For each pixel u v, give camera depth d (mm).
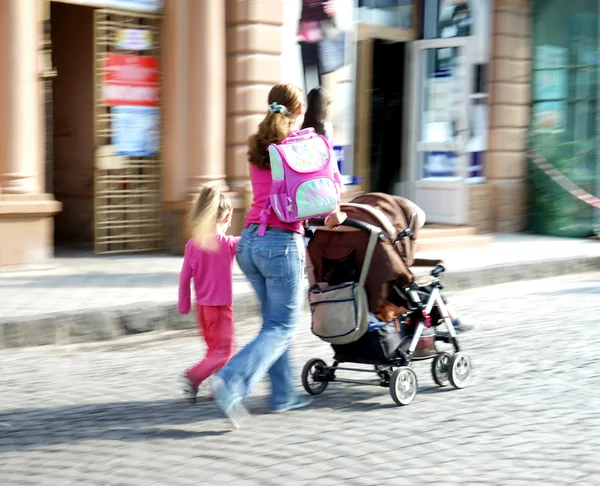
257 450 8203
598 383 10852
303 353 12250
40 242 17438
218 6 19562
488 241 23406
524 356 12156
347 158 22484
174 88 19594
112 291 15297
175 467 7742
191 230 9734
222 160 19938
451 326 10445
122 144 19641
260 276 9078
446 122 24906
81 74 21078
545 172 26797
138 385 10594
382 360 9758
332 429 8867
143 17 19391
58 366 11609
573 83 26469
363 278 9492
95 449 8211
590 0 26000
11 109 16875
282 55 20625
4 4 16750
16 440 8453
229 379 8617
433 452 8242
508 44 26250
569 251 22688
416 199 25422
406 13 24891
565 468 7883
